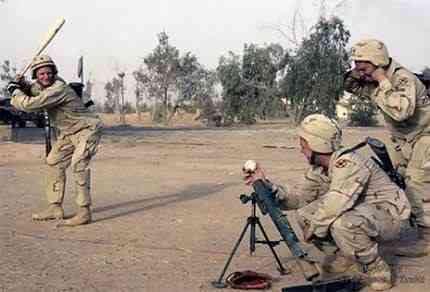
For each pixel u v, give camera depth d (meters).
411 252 7.00
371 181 5.61
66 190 11.83
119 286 5.87
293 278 6.12
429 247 7.05
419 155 6.90
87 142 8.58
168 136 32.09
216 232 8.27
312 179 6.00
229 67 55.28
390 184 5.68
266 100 54.88
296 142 27.09
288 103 53.72
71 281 6.02
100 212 9.71
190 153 21.16
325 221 5.47
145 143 25.70
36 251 7.18
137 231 8.28
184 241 7.72
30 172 14.92
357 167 5.46
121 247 7.38
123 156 19.62
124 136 31.56
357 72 6.62
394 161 7.11
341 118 58.41
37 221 8.93
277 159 19.20
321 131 5.64
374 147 5.74
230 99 55.69
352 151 5.58
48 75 8.31
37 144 21.61
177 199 11.11
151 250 7.24
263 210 5.60
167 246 7.45
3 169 15.48
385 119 7.06
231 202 10.78
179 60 70.88
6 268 6.46
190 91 71.50
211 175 14.81
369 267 5.70
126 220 9.04
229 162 17.98
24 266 6.54
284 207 6.06
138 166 16.64
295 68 50.22
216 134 34.47
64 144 8.82
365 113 52.25
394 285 5.85
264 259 6.84
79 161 8.55
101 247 7.38
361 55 6.52
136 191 12.05
